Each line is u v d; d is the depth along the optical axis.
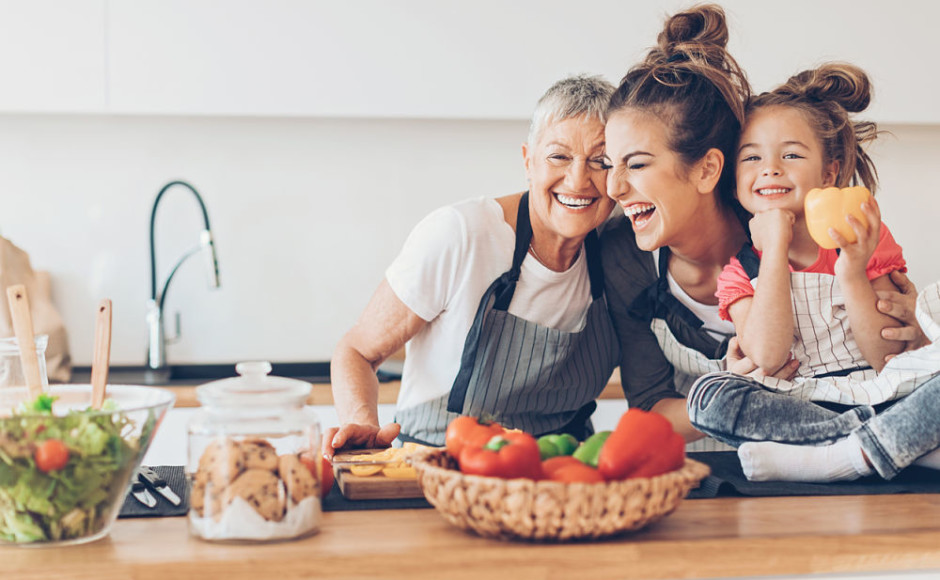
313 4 2.57
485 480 0.99
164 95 2.56
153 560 0.96
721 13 1.73
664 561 1.02
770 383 1.45
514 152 3.02
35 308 2.66
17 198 2.88
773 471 1.31
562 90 1.68
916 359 1.40
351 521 1.12
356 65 2.60
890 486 1.29
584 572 1.00
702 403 1.40
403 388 1.87
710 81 1.64
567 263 1.79
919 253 3.15
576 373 1.83
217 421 1.04
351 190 2.98
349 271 3.00
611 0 2.64
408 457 1.12
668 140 1.62
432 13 2.60
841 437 1.32
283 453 1.04
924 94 2.71
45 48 2.53
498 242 1.74
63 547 1.01
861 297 1.55
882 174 3.12
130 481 1.06
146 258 2.93
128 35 2.54
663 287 1.80
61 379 2.66
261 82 2.58
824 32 2.67
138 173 2.91
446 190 3.01
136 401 1.15
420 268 1.73
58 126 2.87
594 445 1.10
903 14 2.69
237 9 2.56
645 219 1.69
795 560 1.05
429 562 0.99
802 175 1.65
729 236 1.76
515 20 2.62
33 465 0.99
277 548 1.01
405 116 2.63
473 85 2.63
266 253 2.97
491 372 1.77
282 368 2.90
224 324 2.97
